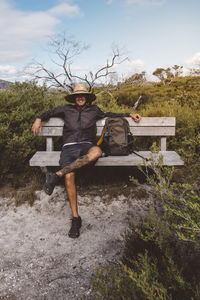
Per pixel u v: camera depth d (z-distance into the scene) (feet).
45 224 9.20
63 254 7.60
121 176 12.35
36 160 10.53
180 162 10.34
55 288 6.35
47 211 10.01
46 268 7.04
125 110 22.98
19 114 13.33
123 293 4.59
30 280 6.63
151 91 65.31
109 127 11.10
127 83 49.62
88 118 11.10
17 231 8.79
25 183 12.03
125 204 10.33
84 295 6.10
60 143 14.73
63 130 11.29
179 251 6.60
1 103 13.76
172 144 15.26
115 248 7.77
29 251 7.77
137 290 4.56
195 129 15.40
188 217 5.07
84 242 8.14
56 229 8.88
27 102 14.75
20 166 12.50
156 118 12.25
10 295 6.18
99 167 13.23
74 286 6.38
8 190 11.48
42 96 16.20
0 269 7.02
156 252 6.61
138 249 6.86
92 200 10.62
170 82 84.79
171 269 5.01
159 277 4.99
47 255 7.57
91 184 11.76
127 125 11.32
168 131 12.33
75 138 10.74
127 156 10.93
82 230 8.79
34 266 7.13
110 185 11.62
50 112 11.44
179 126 15.97
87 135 10.92
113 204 10.35
